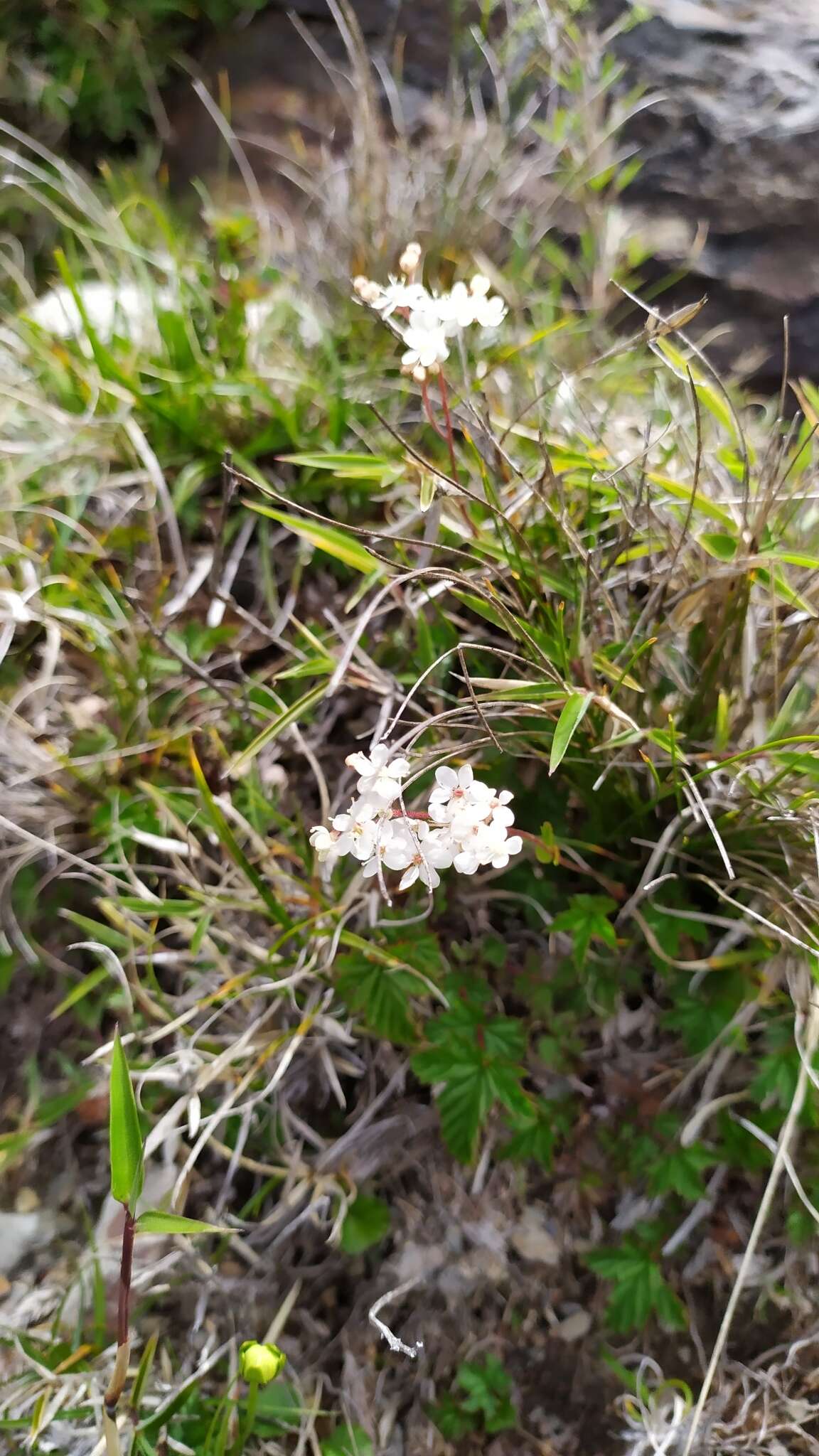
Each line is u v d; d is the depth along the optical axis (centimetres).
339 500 30
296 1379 22
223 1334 22
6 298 36
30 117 42
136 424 30
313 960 23
